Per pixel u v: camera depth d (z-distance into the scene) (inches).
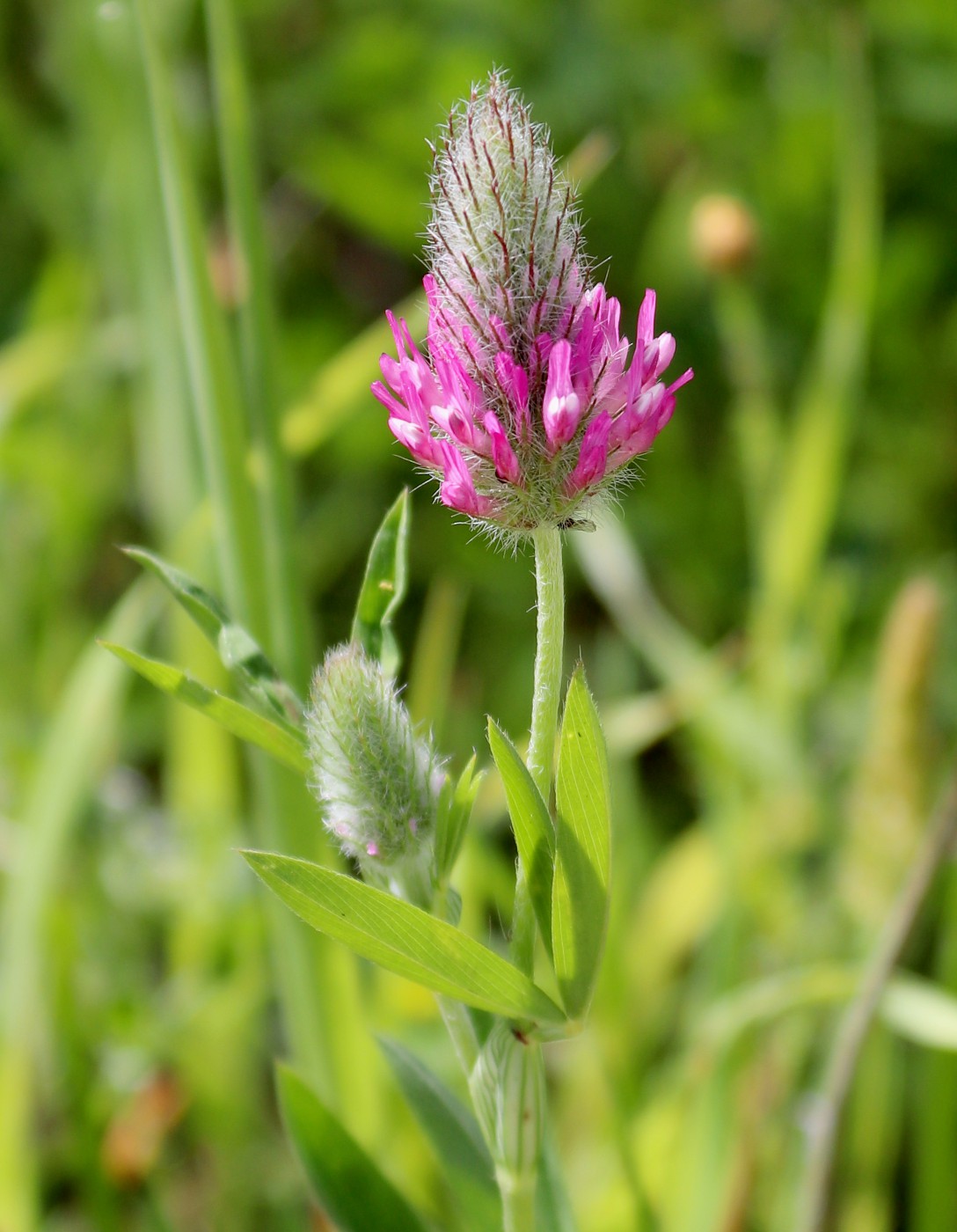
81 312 23.9
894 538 25.6
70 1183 16.9
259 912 18.2
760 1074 16.6
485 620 25.8
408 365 12.5
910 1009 15.1
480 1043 13.5
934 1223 15.7
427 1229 13.6
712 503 26.1
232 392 15.3
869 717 19.3
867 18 26.0
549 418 12.3
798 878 19.4
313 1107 13.5
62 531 23.0
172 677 12.9
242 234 15.3
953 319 26.3
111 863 18.5
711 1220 15.8
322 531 26.2
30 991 15.8
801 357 26.0
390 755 12.7
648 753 24.2
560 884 12.4
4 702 21.8
